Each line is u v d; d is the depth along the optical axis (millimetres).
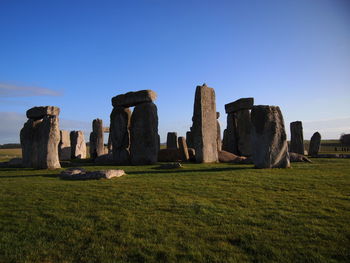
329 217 6691
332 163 17719
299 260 4965
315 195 8547
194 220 6656
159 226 6320
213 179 11211
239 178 11250
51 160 18047
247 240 5660
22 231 6258
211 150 21094
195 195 8703
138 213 7141
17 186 10648
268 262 4922
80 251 5379
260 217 6789
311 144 28375
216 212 7156
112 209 7469
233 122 29562
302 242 5543
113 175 12320
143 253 5234
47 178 13383
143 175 13117
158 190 9359
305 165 16172
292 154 19703
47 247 5547
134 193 8945
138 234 5969
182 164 19125
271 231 6020
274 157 14648
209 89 21453
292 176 11617
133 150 21625
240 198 8328
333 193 8734
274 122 14758
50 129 18078
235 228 6184
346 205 7508
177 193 8969
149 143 21062
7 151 69812
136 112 21859
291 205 7629
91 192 9164
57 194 9039
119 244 5590
